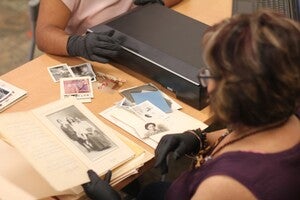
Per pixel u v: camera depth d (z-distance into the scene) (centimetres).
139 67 136
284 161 75
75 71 140
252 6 174
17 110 124
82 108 118
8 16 319
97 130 112
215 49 72
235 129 80
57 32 151
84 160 102
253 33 69
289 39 69
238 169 74
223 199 74
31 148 98
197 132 114
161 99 130
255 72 68
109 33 140
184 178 93
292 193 75
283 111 72
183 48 134
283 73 68
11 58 280
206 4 183
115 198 98
